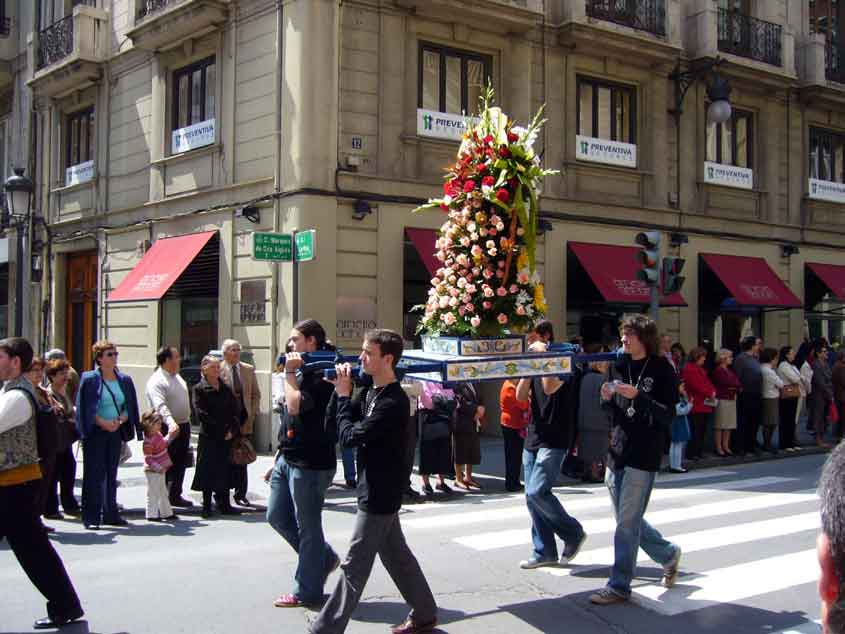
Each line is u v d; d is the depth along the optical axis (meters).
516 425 10.73
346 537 8.02
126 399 8.76
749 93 19.36
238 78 14.83
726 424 13.35
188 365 15.95
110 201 18.25
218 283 15.12
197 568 6.85
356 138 13.85
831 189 21.03
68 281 19.97
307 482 5.64
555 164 16.16
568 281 16.27
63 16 19.83
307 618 5.55
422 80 14.77
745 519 8.76
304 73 13.42
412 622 5.25
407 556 5.21
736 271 18.28
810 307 20.62
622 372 6.00
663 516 8.92
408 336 14.48
